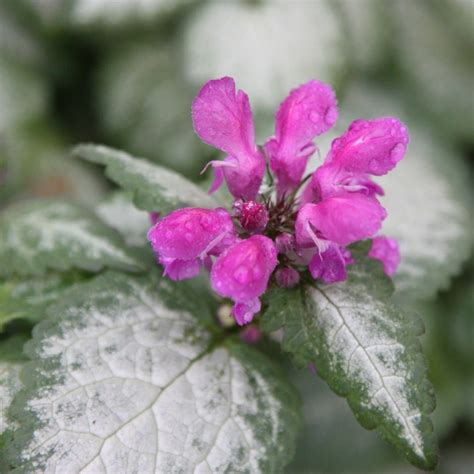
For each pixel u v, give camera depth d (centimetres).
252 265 19
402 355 19
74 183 30
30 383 19
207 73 29
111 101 32
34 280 22
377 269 19
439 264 23
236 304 19
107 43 32
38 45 32
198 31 29
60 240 22
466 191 31
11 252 22
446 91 34
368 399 19
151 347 20
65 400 19
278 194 20
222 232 19
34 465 19
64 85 33
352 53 32
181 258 19
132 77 32
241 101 20
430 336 27
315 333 19
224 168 20
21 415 19
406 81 33
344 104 31
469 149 34
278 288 19
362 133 19
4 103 31
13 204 27
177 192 20
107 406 19
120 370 20
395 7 35
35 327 20
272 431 20
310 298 19
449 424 27
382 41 32
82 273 22
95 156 21
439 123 33
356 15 32
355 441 26
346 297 19
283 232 20
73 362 20
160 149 31
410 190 24
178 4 30
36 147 30
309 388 26
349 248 20
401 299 22
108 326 20
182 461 19
